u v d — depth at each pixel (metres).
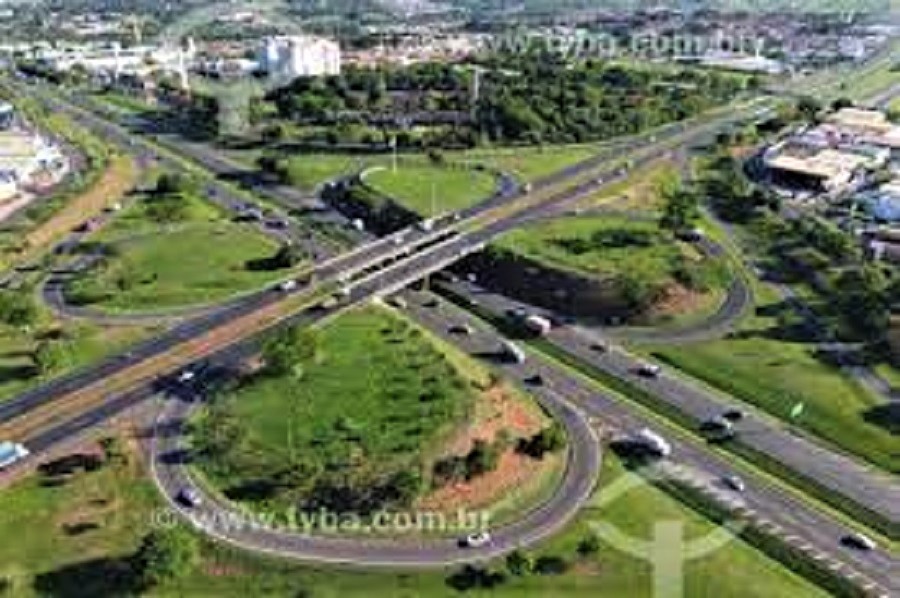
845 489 166.12
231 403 177.62
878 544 151.38
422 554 143.75
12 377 191.50
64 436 168.62
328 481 156.12
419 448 163.75
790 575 142.88
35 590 134.88
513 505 155.38
